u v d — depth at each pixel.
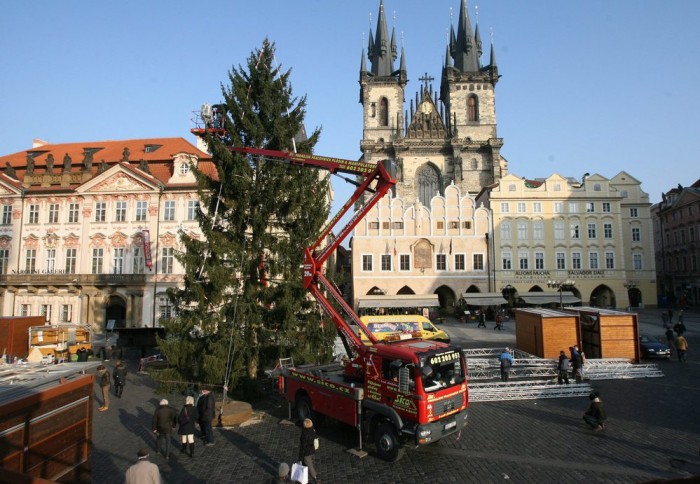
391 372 14.67
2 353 31.20
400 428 13.84
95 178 48.66
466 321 55.53
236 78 24.58
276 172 23.33
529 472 13.27
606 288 62.94
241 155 22.97
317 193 25.06
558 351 28.44
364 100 97.69
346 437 16.47
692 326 47.75
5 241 50.09
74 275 47.47
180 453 15.08
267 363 24.11
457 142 86.44
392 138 96.19
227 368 20.81
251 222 23.80
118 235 48.31
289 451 15.12
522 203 62.56
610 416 18.50
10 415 9.20
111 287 47.50
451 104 94.31
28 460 9.61
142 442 16.20
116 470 13.77
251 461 14.36
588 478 12.83
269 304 23.42
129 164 48.47
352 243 61.25
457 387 14.74
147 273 47.28
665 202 84.56
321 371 18.84
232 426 17.75
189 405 15.11
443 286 61.44
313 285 18.92
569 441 15.73
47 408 10.23
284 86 25.78
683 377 25.45
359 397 15.00
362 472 13.41
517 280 61.16
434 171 88.94
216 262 22.42
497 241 61.66
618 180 67.69
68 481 10.80
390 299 54.50
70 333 34.91
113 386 25.52
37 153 56.12
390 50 102.50
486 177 87.69
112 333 41.12
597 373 25.48
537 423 17.77
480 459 14.29
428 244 61.03
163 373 22.56
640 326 47.88
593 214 62.50
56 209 49.97
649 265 66.44
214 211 23.73
